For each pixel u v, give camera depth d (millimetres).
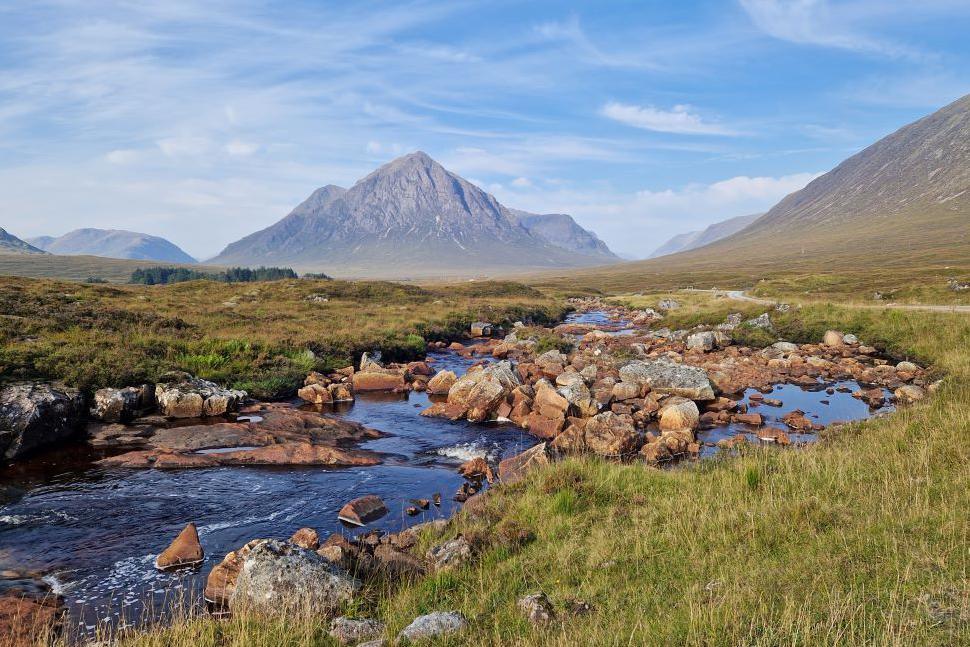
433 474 16312
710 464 13516
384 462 17422
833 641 4992
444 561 8844
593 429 19031
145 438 18734
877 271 102000
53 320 28047
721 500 9992
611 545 8719
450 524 11164
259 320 42156
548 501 11188
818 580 6375
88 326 29016
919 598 5535
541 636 6031
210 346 29500
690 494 10695
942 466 9703
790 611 5496
